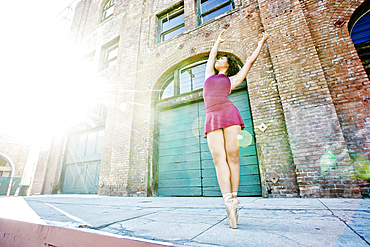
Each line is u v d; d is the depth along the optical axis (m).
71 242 1.04
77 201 3.35
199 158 4.87
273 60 4.00
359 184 2.85
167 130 5.58
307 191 3.04
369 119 3.04
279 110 3.77
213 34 5.29
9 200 3.72
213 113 1.22
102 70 7.96
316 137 3.21
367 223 1.09
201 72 5.60
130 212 1.84
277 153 3.57
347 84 3.33
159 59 6.06
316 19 3.96
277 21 4.25
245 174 4.17
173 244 0.77
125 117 5.92
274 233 0.91
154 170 5.21
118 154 5.57
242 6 5.07
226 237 0.85
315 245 0.72
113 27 8.20
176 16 6.81
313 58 3.64
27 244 1.25
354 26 3.93
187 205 2.44
